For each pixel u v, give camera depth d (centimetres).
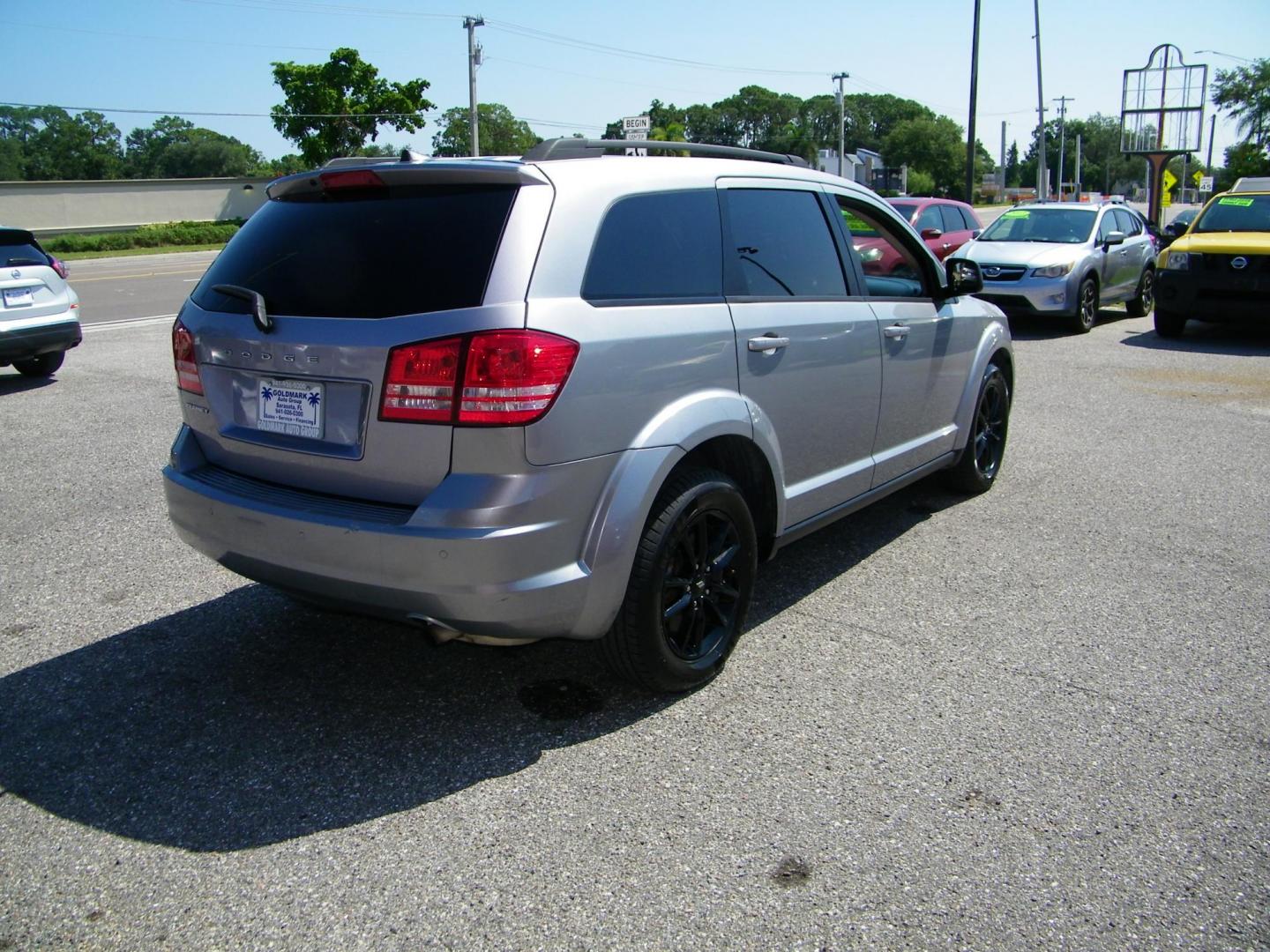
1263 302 1136
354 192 321
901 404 467
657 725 332
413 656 381
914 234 490
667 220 337
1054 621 413
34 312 909
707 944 234
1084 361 1062
